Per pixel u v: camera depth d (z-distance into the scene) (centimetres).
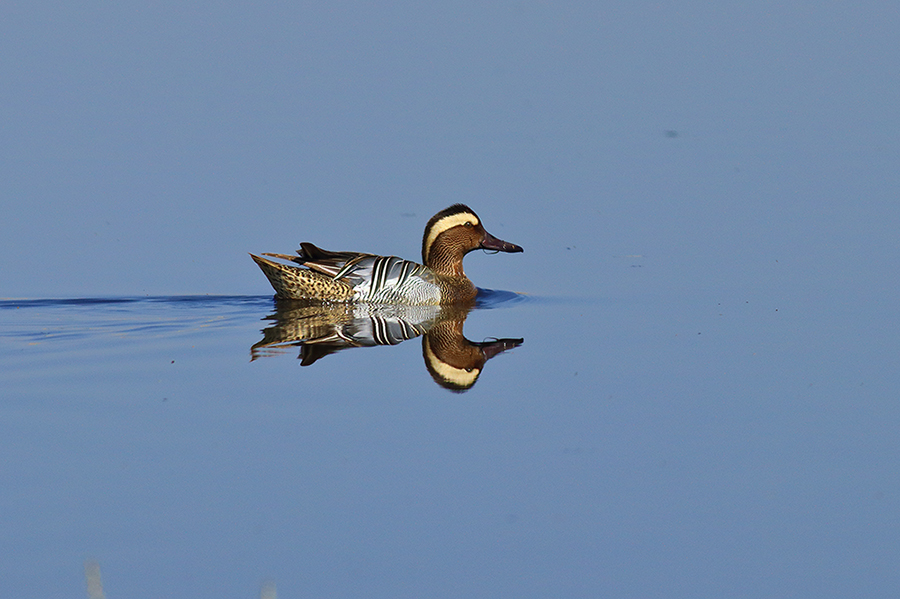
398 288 1845
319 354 1458
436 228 2009
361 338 1571
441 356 1475
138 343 1493
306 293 1814
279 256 1861
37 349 1450
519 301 1866
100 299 1764
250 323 1644
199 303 1767
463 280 1986
